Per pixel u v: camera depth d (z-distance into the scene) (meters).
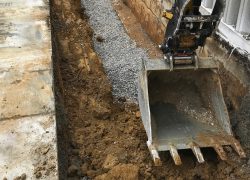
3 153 1.70
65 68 2.74
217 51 2.34
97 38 3.54
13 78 2.22
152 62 1.90
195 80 2.10
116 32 3.72
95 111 2.31
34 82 2.18
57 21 3.36
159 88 2.12
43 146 1.74
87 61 2.85
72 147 2.00
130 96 2.69
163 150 1.82
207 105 2.06
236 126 2.05
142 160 1.92
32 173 1.60
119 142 2.07
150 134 1.84
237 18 2.22
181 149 1.89
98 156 1.96
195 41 1.84
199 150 1.81
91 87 2.58
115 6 4.40
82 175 1.82
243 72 2.06
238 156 1.89
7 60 2.40
